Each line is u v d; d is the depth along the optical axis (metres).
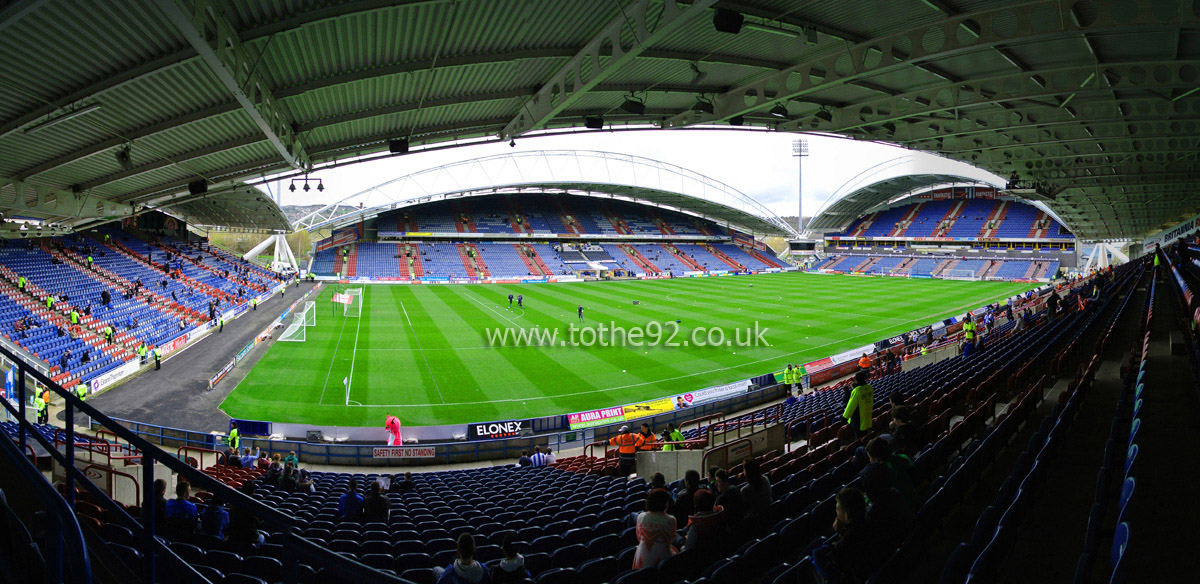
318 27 11.92
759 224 99.69
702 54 16.41
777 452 12.84
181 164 20.94
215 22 10.11
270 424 17.80
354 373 26.00
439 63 14.30
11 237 36.31
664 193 87.69
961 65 18.25
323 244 77.00
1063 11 12.76
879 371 24.14
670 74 17.84
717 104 20.03
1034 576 4.54
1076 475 6.62
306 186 23.08
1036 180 39.09
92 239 43.16
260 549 5.96
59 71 12.36
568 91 16.70
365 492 11.01
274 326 35.09
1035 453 6.48
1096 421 8.90
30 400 19.20
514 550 5.09
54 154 18.12
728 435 17.31
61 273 33.97
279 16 11.11
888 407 13.62
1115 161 33.81
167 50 12.25
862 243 101.19
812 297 56.62
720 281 75.88
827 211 93.50
